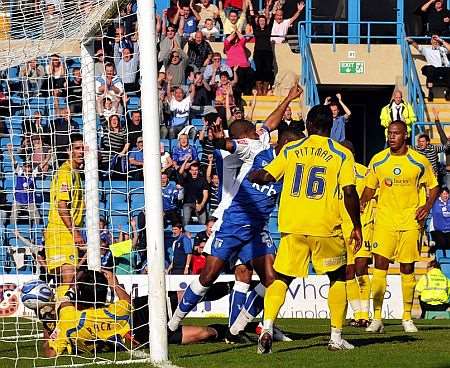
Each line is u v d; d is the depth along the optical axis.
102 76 48.56
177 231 49.00
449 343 27.05
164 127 56.19
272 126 28.34
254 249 27.47
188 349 26.19
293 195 23.97
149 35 23.78
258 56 63.38
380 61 67.12
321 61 66.94
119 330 25.77
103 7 31.55
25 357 25.86
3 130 48.66
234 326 27.86
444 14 67.50
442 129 59.44
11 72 49.47
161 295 23.59
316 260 24.09
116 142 48.88
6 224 42.53
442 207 54.50
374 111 70.94
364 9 70.75
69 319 25.53
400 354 23.91
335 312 24.88
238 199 27.28
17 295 40.72
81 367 23.41
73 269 30.31
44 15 32.88
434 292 46.34
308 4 70.12
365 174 33.72
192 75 58.91
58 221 32.53
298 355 23.80
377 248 33.09
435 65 65.06
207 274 27.19
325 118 24.11
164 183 51.31
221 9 63.84
